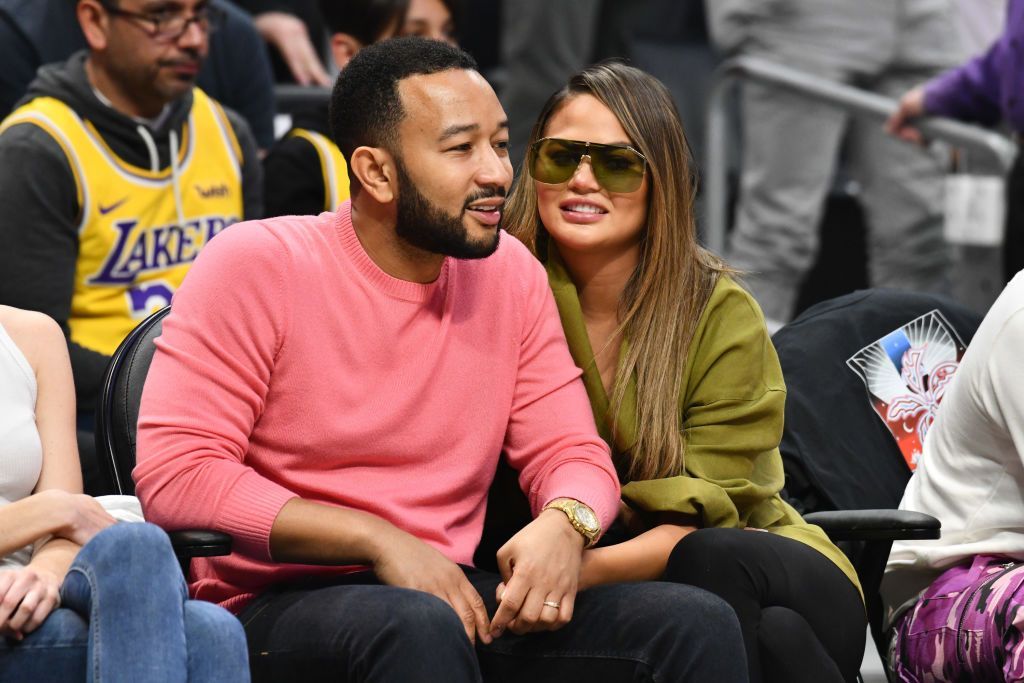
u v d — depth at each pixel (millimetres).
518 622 9062
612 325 10820
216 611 8641
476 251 9445
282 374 9469
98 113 13562
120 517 9969
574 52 21688
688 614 8953
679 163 10492
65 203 13320
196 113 14320
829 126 20516
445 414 9742
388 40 9617
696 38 23375
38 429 10398
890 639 11359
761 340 10555
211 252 9500
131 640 8312
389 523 9180
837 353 12109
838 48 20656
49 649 8672
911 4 20938
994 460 10703
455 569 9102
